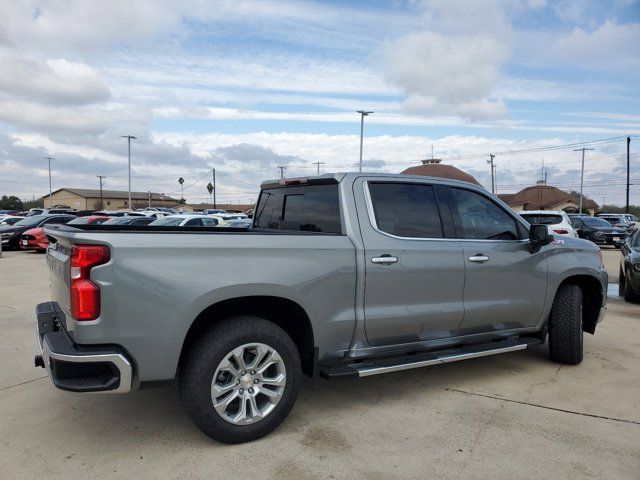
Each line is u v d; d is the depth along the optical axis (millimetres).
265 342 3434
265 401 3541
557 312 5156
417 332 4203
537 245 4812
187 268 3197
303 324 3766
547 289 4988
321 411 4023
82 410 3990
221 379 3387
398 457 3285
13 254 17828
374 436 3582
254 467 3143
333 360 3879
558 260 5074
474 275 4449
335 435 3590
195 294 3188
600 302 5457
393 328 4035
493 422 3828
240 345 3348
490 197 4809
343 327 3797
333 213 4070
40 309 4020
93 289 2977
